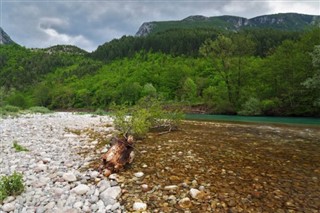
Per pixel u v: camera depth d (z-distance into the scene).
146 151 10.95
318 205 6.02
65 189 6.90
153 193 6.71
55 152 10.87
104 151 10.93
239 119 35.12
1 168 8.55
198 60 117.38
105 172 8.04
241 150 11.33
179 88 90.06
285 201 6.23
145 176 7.92
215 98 55.88
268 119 35.47
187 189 6.94
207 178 7.73
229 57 54.91
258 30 171.50
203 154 10.52
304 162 9.48
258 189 6.93
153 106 16.81
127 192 6.76
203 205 6.06
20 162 9.23
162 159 9.74
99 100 100.88
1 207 5.90
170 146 11.95
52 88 131.38
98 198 6.48
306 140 14.39
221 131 17.78
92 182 7.45
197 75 92.12
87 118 26.97
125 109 15.26
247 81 54.47
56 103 111.44
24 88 165.00
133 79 106.94
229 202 6.19
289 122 30.05
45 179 7.49
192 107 57.75
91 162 9.38
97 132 16.11
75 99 109.88
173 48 167.38
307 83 34.66
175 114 17.78
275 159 9.88
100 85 115.56
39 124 20.14
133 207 5.97
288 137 15.54
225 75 55.84
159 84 100.12
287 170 8.52
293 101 44.28
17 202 6.20
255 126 22.62
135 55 177.50
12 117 26.89
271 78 49.47
